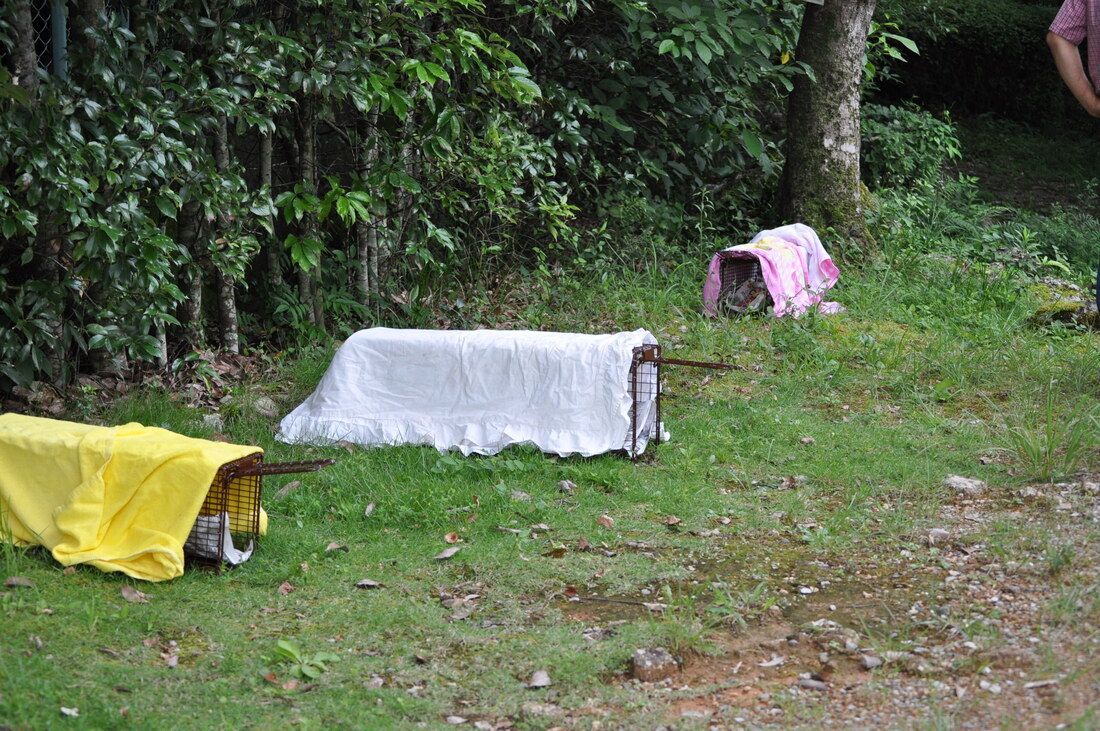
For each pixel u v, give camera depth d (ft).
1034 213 41.96
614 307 26.17
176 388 20.42
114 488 13.03
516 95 23.02
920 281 29.27
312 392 20.18
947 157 48.01
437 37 22.61
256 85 20.34
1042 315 26.37
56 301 18.31
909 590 12.38
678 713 9.89
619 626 11.69
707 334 24.09
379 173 22.56
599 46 31.04
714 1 29.09
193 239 21.44
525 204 27.73
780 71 31.04
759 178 34.91
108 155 18.06
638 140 33.47
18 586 12.15
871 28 37.88
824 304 26.89
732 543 14.15
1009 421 18.53
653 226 30.60
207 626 11.60
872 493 15.75
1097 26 14.46
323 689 10.33
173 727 9.44
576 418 17.46
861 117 39.60
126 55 19.04
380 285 25.16
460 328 25.02
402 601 12.41
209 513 13.14
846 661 10.77
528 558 13.64
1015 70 54.44
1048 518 14.05
